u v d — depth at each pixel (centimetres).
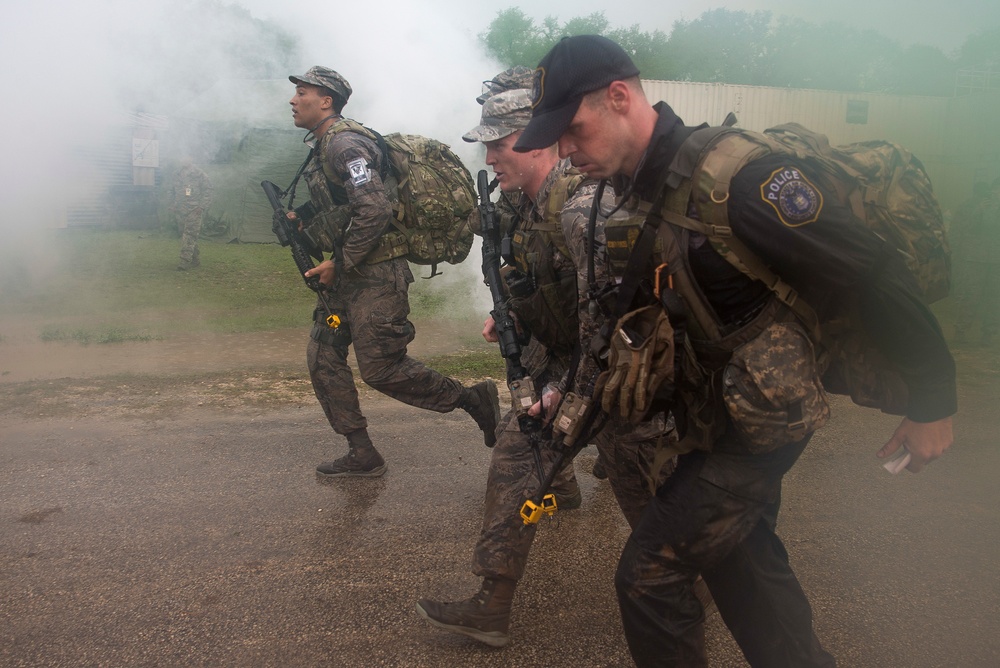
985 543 304
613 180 176
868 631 244
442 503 339
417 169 345
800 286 155
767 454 167
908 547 300
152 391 496
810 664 177
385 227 334
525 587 272
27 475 360
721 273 158
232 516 323
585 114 162
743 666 226
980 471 379
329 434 422
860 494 351
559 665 230
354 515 326
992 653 232
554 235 229
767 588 174
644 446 228
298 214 362
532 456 238
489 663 230
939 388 152
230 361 598
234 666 226
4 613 251
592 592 269
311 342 359
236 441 409
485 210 282
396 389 355
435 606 236
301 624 247
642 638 175
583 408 196
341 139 334
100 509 327
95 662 227
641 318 167
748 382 158
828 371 169
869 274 144
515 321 270
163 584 269
